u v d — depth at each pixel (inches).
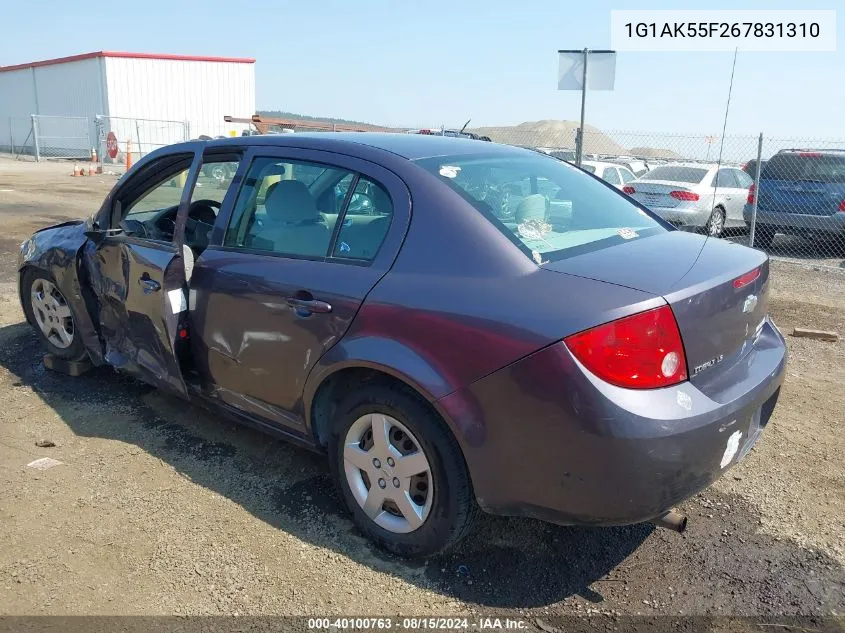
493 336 99.7
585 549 121.6
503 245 107.5
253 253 134.2
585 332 94.0
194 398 153.0
